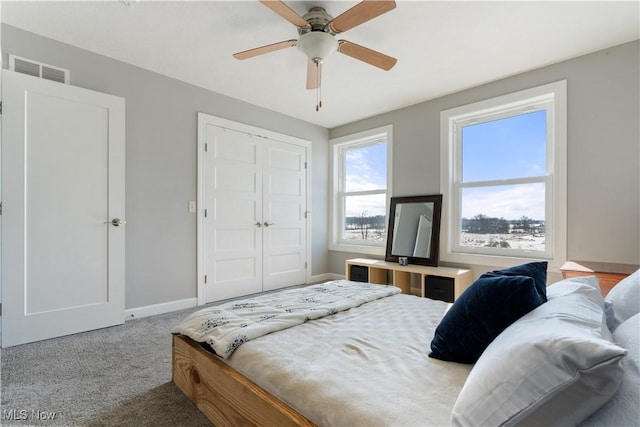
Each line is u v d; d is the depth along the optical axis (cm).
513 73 296
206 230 337
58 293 235
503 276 117
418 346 122
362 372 102
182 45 252
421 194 368
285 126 416
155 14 213
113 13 213
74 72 252
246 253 373
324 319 156
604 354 53
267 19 220
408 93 344
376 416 80
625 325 87
